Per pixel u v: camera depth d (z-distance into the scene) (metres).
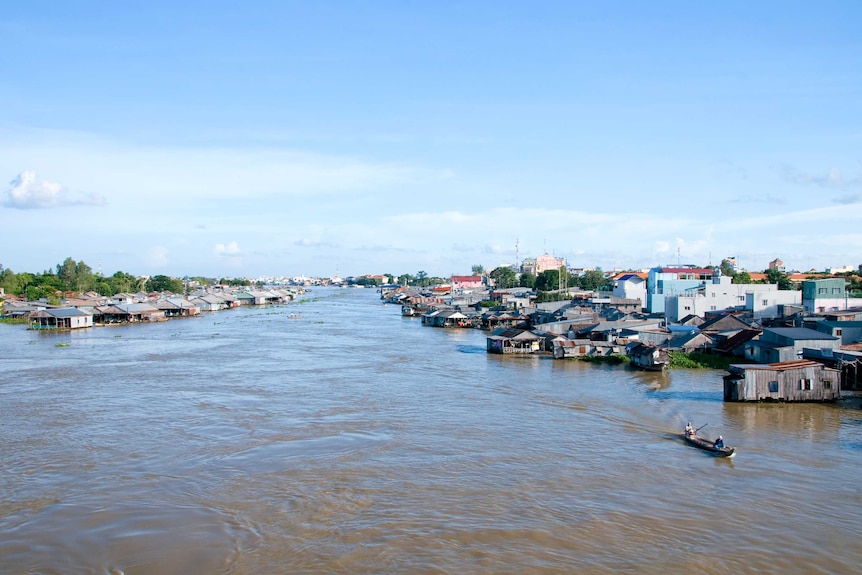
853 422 40.88
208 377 59.59
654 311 106.62
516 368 64.88
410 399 49.16
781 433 38.34
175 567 22.58
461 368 65.06
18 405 47.12
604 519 26.12
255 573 22.12
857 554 23.14
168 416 43.69
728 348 65.44
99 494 29.25
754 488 29.42
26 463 33.56
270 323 127.69
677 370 61.88
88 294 171.62
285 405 47.16
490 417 43.06
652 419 42.09
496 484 30.14
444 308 140.50
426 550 23.53
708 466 32.50
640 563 22.52
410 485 30.09
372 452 35.22
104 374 61.38
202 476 31.52
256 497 28.77
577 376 59.44
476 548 23.67
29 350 81.00
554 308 112.25
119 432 39.53
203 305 170.75
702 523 25.72
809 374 46.34
